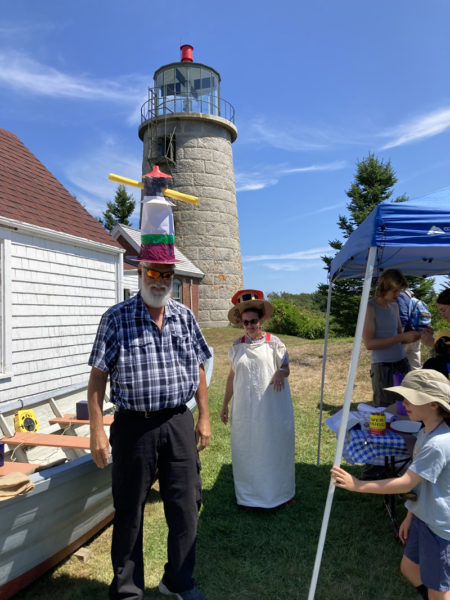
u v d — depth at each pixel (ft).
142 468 8.07
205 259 73.05
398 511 12.34
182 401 8.40
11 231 19.88
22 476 8.01
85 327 25.50
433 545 7.37
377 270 17.15
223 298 74.23
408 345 20.44
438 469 7.18
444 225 8.61
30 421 14.52
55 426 16.11
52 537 9.36
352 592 9.27
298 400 25.22
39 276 21.74
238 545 10.98
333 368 34.55
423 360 29.58
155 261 8.19
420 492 7.52
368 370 32.60
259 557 10.52
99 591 9.41
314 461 16.22
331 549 10.78
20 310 20.42
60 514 9.24
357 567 10.04
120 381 8.07
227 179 77.30
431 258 15.69
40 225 21.48
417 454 7.61
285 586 9.51
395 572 9.89
